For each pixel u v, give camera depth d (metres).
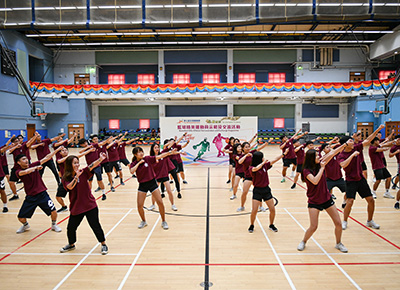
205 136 13.21
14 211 6.72
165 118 13.14
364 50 25.27
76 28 13.16
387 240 4.82
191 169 12.53
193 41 23.52
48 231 5.44
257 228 5.47
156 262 4.13
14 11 13.09
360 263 4.04
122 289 3.45
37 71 24.17
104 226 5.65
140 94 24.36
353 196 5.21
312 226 4.37
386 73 25.41
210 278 3.69
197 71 27.20
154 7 12.78
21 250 4.58
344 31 21.52
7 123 18.66
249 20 12.45
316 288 3.43
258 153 5.11
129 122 28.08
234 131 13.11
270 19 12.34
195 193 8.35
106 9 12.94
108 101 27.38
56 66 26.17
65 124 24.89
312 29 21.75
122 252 4.47
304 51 25.92
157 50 26.31
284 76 27.00
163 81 26.45
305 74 25.88
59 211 6.64
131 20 12.90
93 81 26.36
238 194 8.20
